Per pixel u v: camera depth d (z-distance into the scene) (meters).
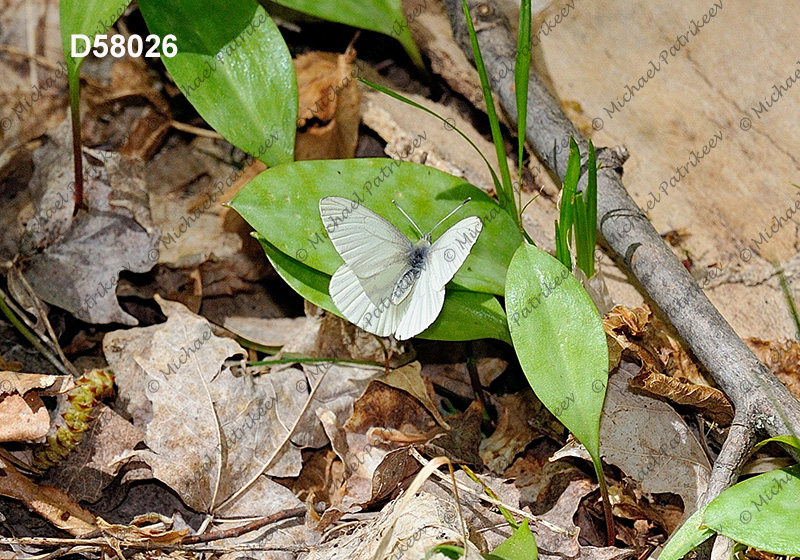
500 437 1.06
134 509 1.05
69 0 1.05
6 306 1.07
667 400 1.05
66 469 1.05
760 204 1.08
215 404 1.06
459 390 1.08
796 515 1.01
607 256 1.08
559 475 1.05
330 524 1.04
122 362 1.07
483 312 1.04
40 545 1.04
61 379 1.05
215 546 1.04
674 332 1.06
